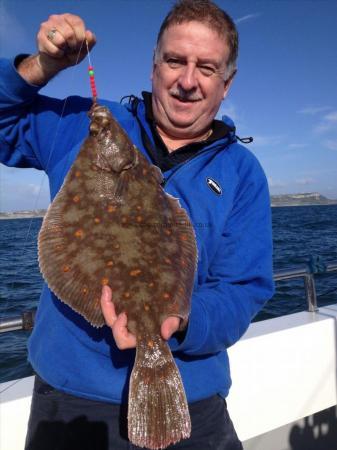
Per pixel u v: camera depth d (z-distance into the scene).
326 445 1.19
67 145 0.73
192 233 0.67
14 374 1.66
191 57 0.67
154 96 0.74
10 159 0.74
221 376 0.72
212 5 0.69
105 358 0.65
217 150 0.75
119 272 0.60
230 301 0.68
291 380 1.11
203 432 0.69
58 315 0.67
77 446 0.66
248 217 0.75
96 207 0.64
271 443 1.11
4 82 0.64
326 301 2.87
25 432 0.85
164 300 0.61
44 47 0.60
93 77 0.64
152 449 0.54
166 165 0.74
